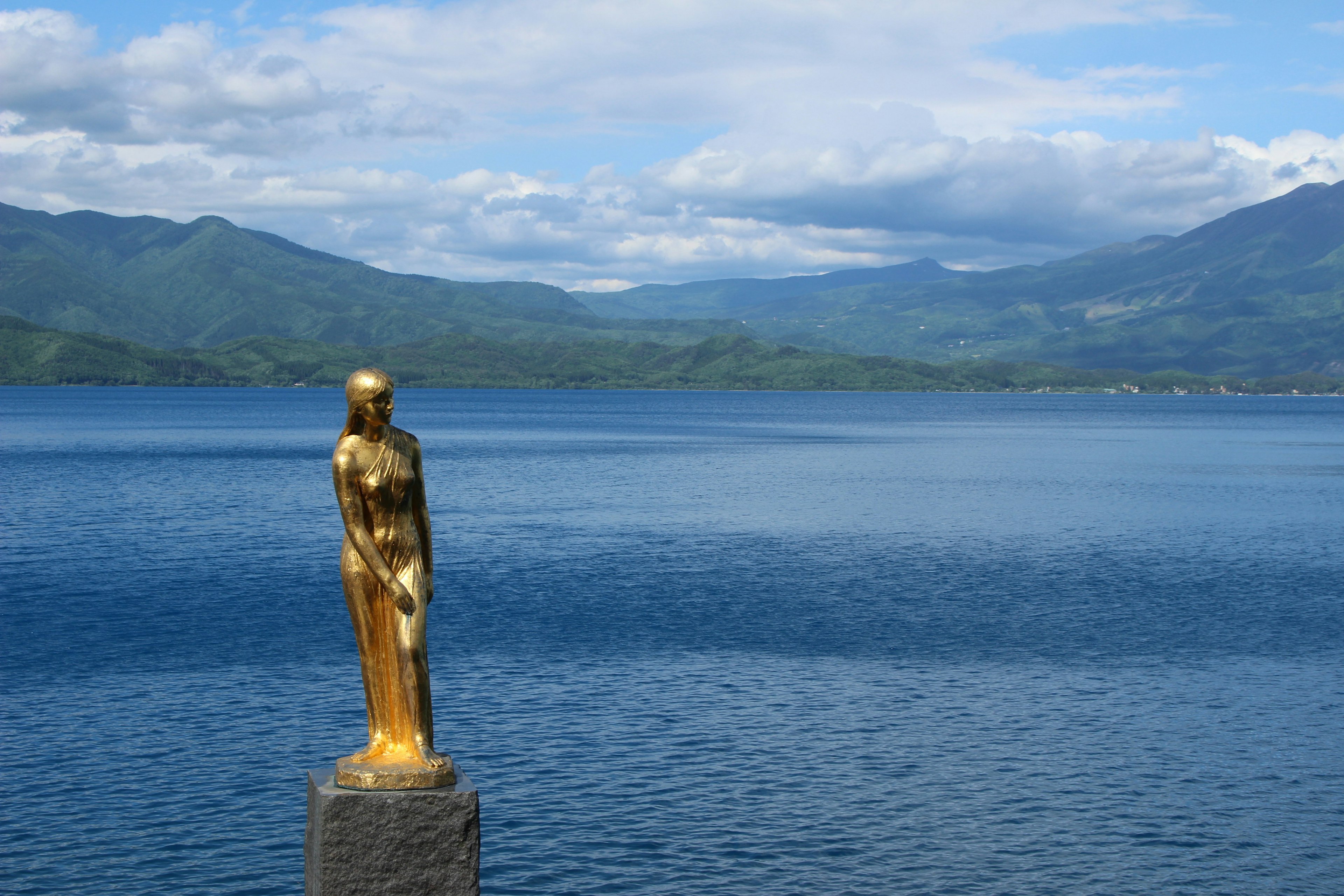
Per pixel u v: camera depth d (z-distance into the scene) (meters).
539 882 20.62
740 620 40.34
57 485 88.81
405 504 10.86
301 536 60.47
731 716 29.33
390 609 10.80
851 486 93.50
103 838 21.91
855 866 21.38
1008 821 23.30
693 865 21.28
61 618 39.69
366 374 10.56
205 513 70.81
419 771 10.46
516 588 46.12
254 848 21.56
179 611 40.97
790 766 25.92
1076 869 21.36
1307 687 32.44
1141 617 41.50
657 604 43.12
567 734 27.80
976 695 31.36
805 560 54.09
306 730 27.64
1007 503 81.06
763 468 112.88
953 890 20.58
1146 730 28.59
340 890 10.24
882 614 41.69
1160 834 22.78
